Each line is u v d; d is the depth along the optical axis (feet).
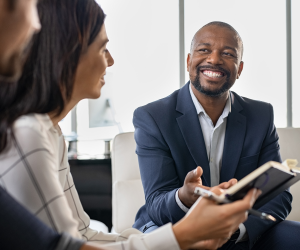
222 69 5.53
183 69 16.60
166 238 2.74
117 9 17.24
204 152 5.45
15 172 2.51
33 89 2.83
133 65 17.25
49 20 2.91
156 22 17.10
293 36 16.74
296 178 3.32
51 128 3.06
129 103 17.30
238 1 16.84
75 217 3.99
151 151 5.48
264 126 5.76
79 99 3.37
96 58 3.27
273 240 5.01
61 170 3.77
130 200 6.88
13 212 2.14
